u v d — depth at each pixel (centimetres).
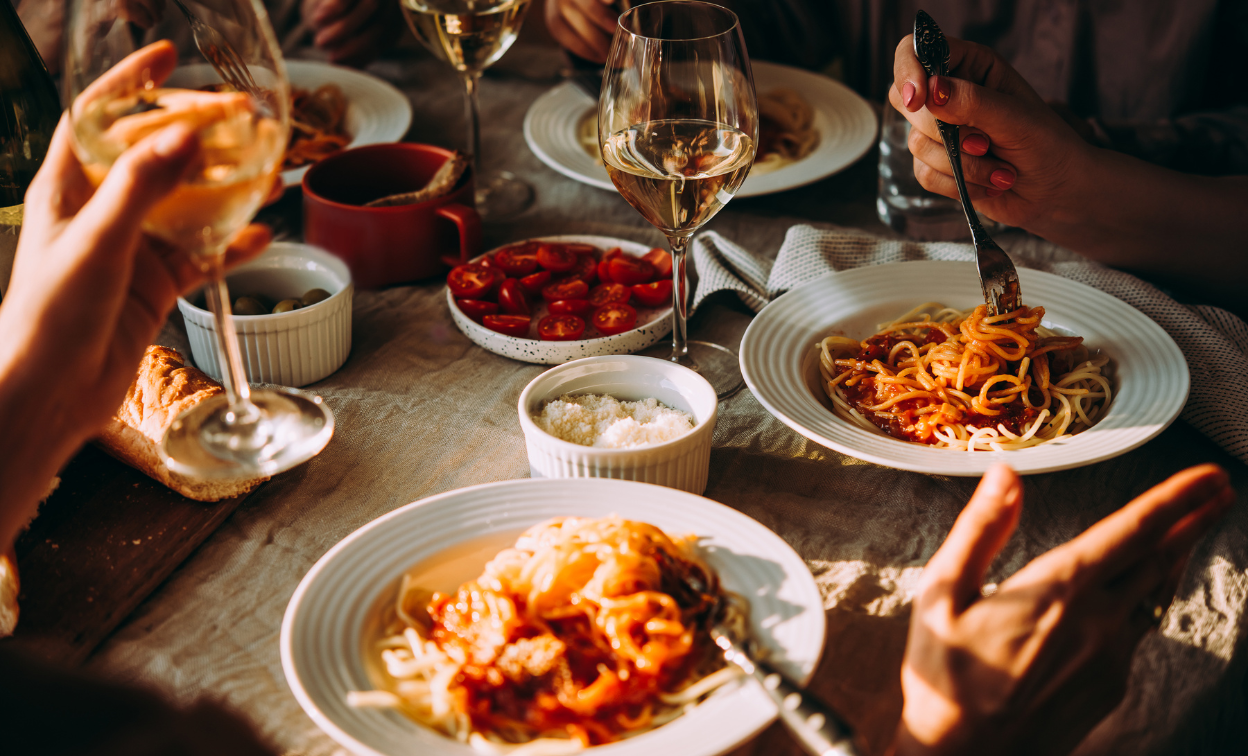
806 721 57
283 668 70
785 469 99
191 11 66
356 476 97
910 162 141
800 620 67
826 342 112
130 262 63
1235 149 162
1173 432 103
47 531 86
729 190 99
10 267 104
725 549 75
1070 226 133
